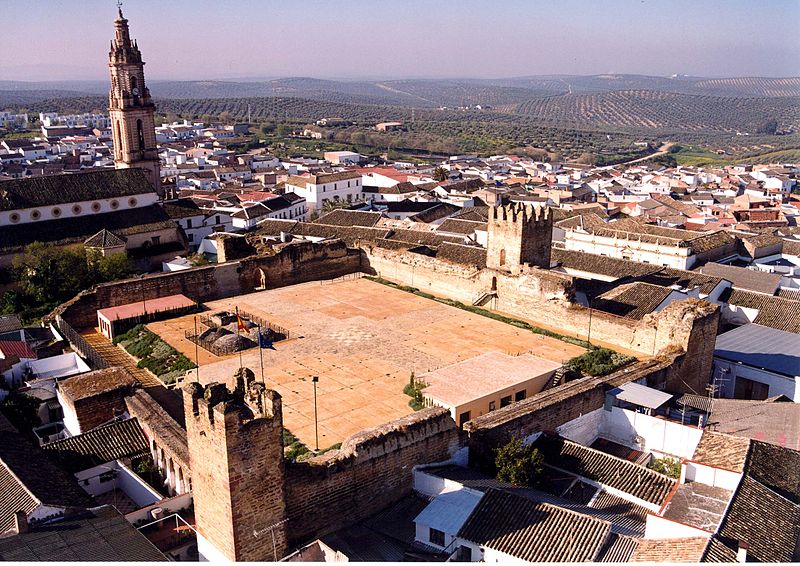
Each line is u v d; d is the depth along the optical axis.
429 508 40.97
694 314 64.69
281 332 76.56
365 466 43.88
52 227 102.81
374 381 63.59
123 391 55.25
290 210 164.88
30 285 88.50
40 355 66.81
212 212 143.50
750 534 33.84
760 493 36.88
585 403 55.19
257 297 90.31
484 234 117.75
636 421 54.66
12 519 38.03
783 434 49.09
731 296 87.00
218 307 85.88
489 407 55.00
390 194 182.38
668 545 33.53
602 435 57.00
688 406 56.12
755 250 113.12
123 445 50.38
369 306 86.69
